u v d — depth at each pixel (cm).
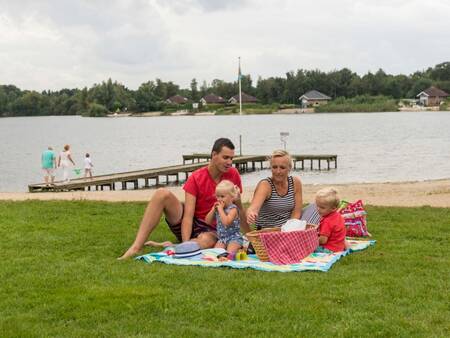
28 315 550
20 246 855
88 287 632
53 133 10875
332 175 3672
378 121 12056
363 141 6806
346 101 18112
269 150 6103
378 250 817
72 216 1159
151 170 3462
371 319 532
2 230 988
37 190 2750
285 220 830
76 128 13012
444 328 511
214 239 799
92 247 845
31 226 1028
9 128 13600
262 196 809
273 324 523
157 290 616
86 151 6538
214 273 681
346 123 11538
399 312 549
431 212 1186
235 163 3997
